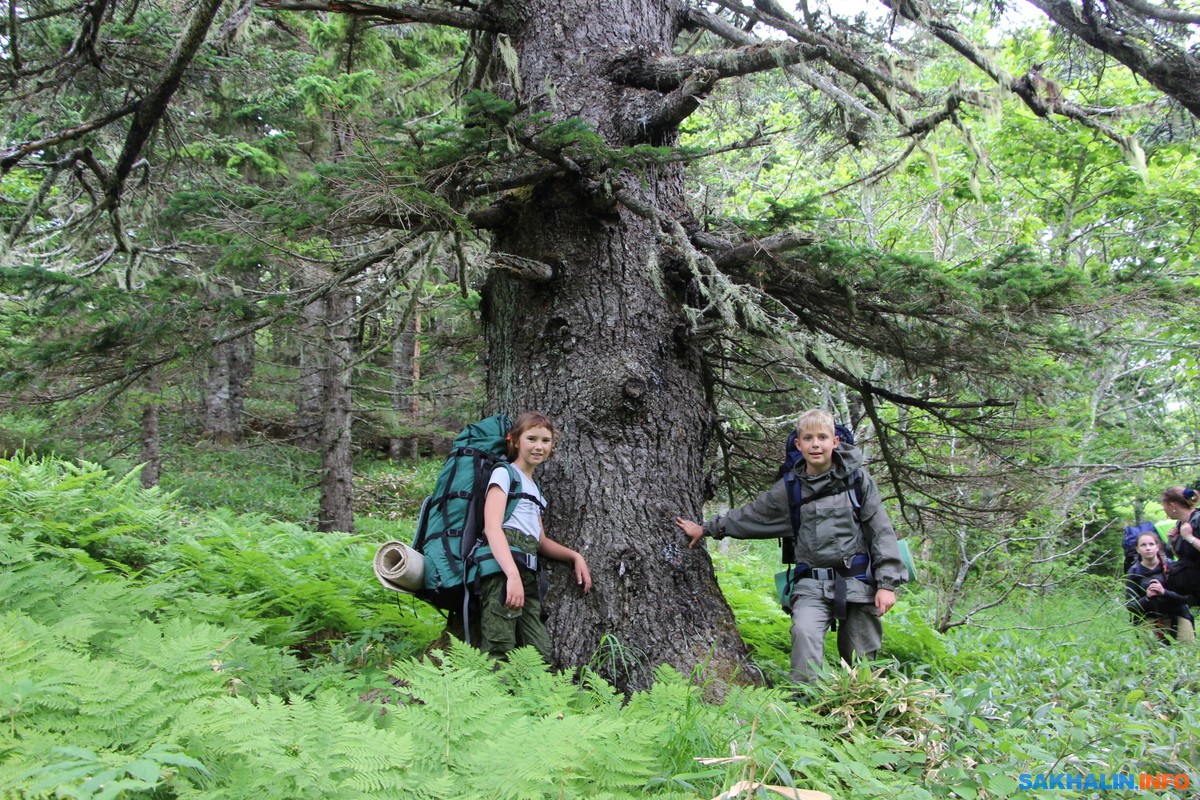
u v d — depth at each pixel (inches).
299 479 588.7
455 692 101.9
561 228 183.5
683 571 172.7
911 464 251.1
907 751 124.2
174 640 100.9
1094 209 462.0
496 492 151.7
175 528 256.8
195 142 345.7
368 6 177.3
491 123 147.8
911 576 168.4
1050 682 191.9
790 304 210.5
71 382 185.5
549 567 170.7
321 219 156.5
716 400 263.3
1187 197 425.1
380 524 519.8
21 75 195.5
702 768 107.3
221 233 170.1
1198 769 131.0
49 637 107.1
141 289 189.0
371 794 78.6
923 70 255.9
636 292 183.5
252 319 179.2
